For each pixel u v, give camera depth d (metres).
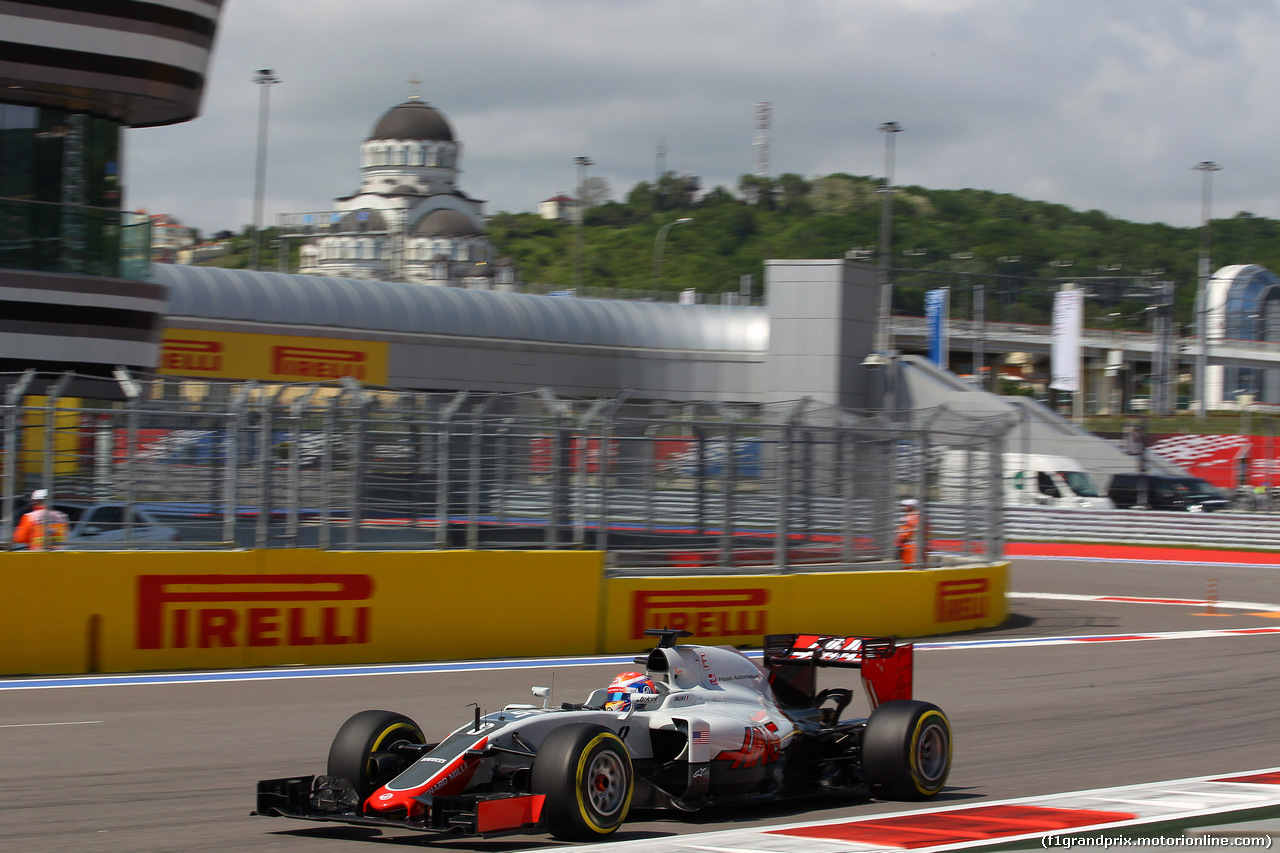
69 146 31.38
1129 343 115.75
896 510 25.03
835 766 11.24
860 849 8.80
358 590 19.52
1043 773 12.28
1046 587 35.56
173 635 18.38
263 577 18.91
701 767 9.73
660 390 65.06
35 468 18.00
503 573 20.55
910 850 8.78
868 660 11.38
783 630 22.81
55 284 30.25
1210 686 18.45
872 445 24.64
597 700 10.43
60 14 29.69
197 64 32.31
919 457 25.55
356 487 19.69
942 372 58.38
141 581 18.17
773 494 23.06
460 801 8.52
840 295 57.72
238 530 18.97
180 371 52.84
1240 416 92.25
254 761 12.33
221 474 18.91
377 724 9.49
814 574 23.25
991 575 27.02
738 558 22.61
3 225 29.84
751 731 10.24
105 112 32.06
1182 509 52.81
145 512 18.50
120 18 30.31
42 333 30.16
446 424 20.38
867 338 59.56
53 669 17.69
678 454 22.19
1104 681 18.91
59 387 18.31
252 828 9.65
